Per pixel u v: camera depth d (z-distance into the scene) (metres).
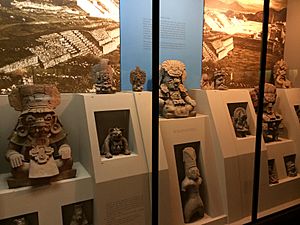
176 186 2.61
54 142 2.19
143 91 2.71
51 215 2.07
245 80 3.65
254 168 2.87
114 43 2.76
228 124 2.91
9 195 1.92
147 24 2.90
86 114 2.31
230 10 3.41
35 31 2.42
